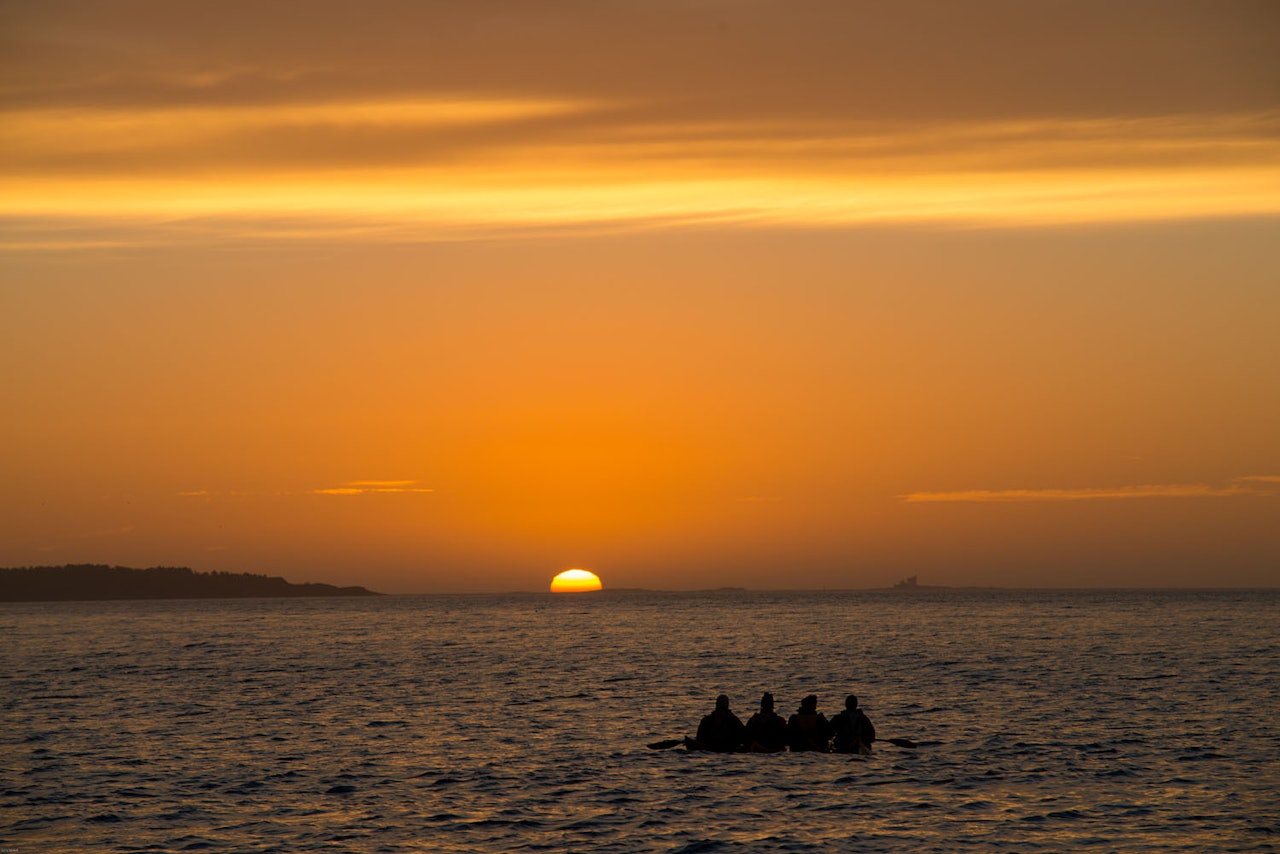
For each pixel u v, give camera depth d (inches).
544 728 4512.8
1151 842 2615.7
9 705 5447.8
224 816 2933.1
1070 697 5349.4
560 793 3179.1
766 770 3476.9
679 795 3134.8
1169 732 4151.1
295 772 3518.7
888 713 4849.9
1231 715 4603.8
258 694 5974.4
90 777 3454.7
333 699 5689.0
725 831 2751.0
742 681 6550.2
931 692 5708.7
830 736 3831.2
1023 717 4628.4
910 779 3321.9
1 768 3609.7
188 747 4033.0
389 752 3890.3
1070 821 2810.0
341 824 2844.5
